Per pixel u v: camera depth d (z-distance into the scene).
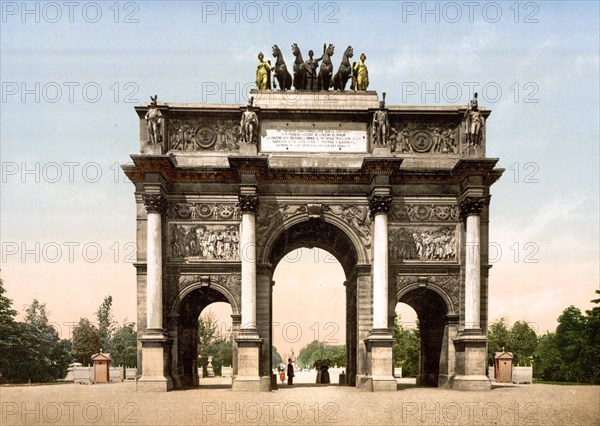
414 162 53.88
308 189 53.06
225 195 53.03
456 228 53.41
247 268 50.62
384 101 52.50
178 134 53.59
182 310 54.88
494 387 53.09
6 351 78.50
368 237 52.78
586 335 78.31
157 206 50.59
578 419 32.41
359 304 52.34
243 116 52.28
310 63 56.09
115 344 132.50
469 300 50.91
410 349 107.25
